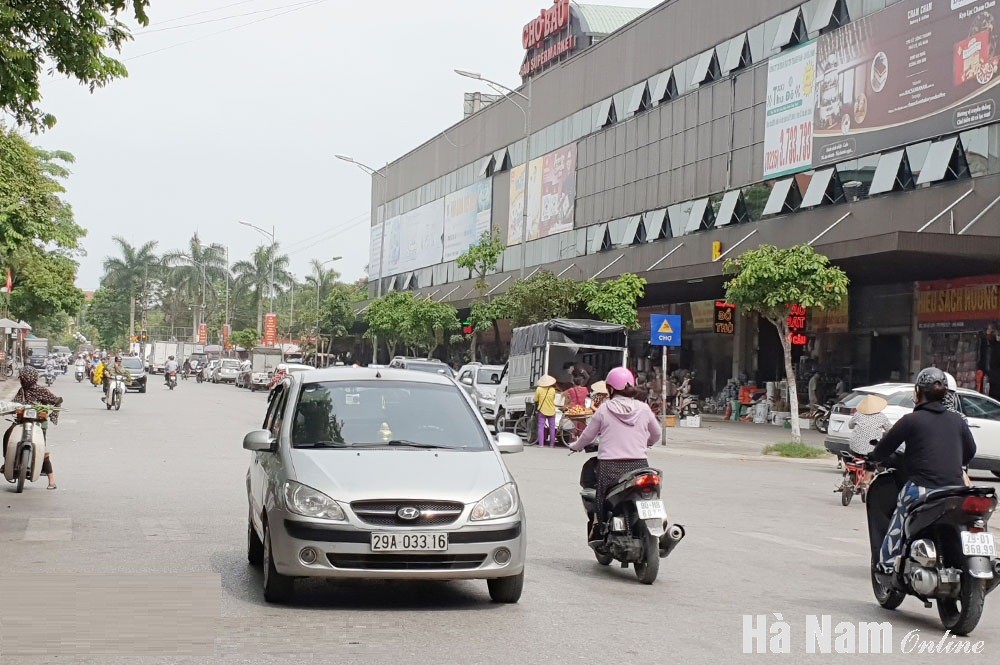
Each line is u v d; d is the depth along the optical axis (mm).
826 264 25281
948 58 31875
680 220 46719
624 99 52156
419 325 63219
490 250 52688
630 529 9516
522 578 7949
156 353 101500
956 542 7629
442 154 77750
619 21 67812
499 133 67688
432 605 7938
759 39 41438
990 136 30250
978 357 32688
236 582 8594
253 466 9391
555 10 66000
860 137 35562
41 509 12914
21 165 21438
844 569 10617
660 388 43281
